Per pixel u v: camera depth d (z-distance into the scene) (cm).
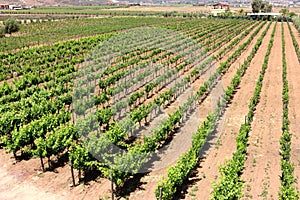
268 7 15225
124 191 1878
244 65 4509
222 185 1634
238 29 8725
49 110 2817
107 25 9481
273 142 2452
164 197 1667
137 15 13938
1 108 2719
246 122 2594
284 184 1811
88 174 2034
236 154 2023
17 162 2158
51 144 2027
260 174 2025
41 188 1894
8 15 13850
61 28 9119
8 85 3453
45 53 5325
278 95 3572
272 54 5812
